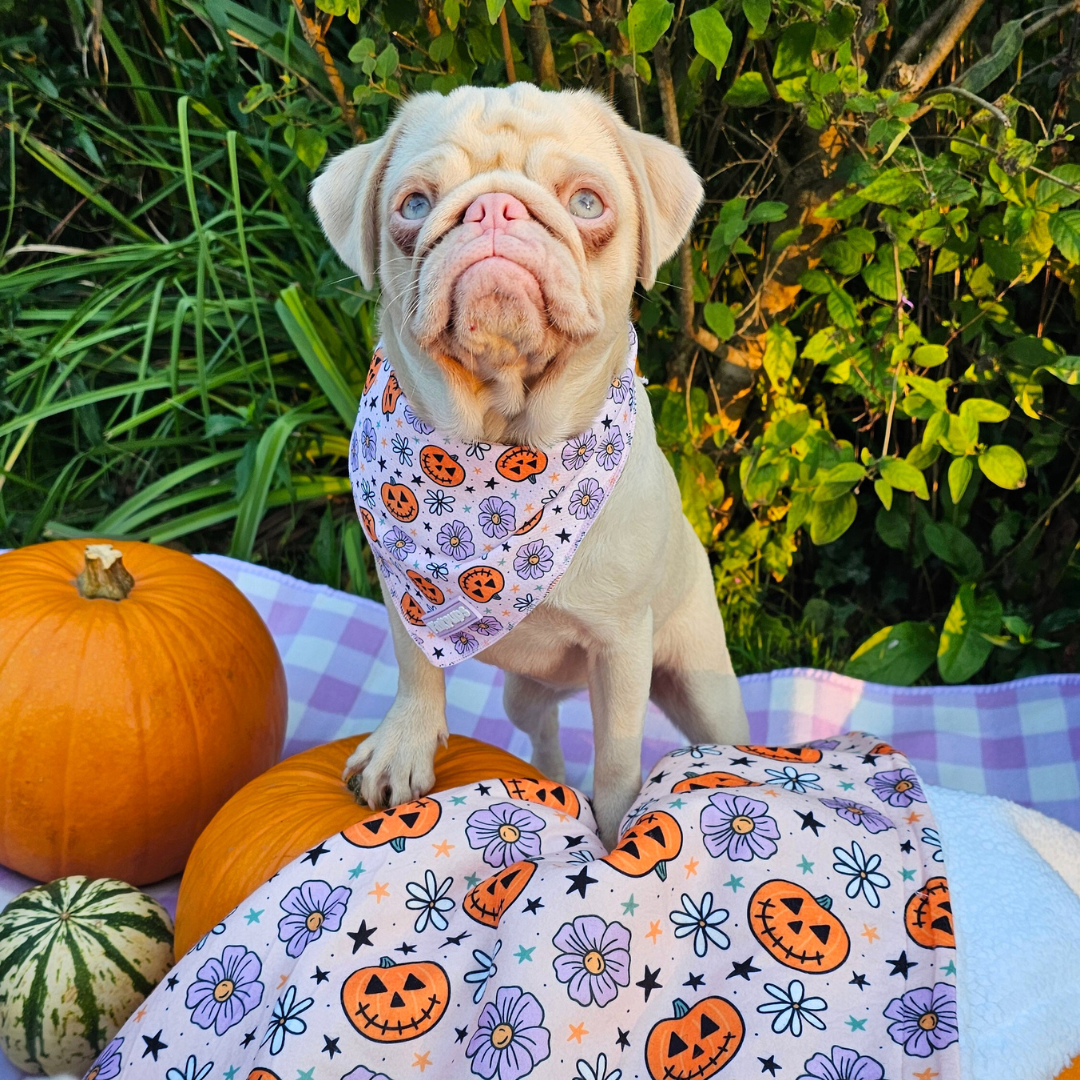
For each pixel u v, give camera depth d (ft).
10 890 2.28
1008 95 2.65
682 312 3.04
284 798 2.05
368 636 3.08
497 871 1.74
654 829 1.69
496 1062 1.48
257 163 3.53
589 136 1.89
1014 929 1.68
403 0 2.83
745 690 3.01
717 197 3.27
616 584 2.02
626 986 1.56
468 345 1.72
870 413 3.10
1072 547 3.09
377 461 2.01
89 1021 1.82
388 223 1.86
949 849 1.81
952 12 2.76
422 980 1.61
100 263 3.68
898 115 2.55
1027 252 2.80
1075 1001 1.65
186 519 3.44
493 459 1.91
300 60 3.22
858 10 2.68
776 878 1.67
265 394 3.61
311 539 3.75
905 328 2.93
